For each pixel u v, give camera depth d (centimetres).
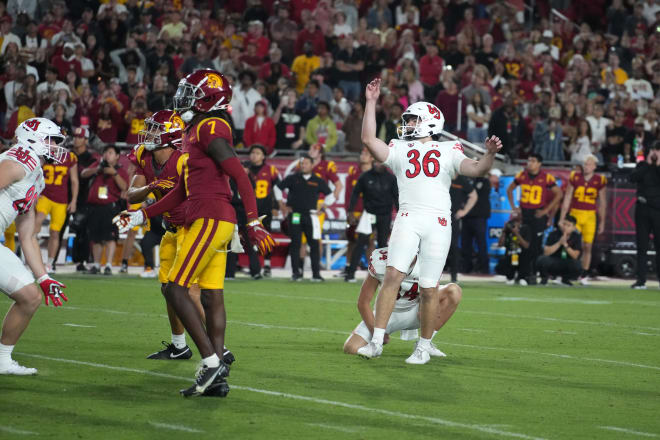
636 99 6384
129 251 4312
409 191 1908
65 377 1645
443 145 1920
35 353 1905
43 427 1277
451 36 6425
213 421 1329
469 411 1452
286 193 4934
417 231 1889
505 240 4444
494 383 1709
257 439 1234
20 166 1597
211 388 1493
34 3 5762
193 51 5706
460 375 1786
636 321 2891
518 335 2459
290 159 4897
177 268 1502
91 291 3322
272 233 4944
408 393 1584
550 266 4416
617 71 6662
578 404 1536
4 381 1593
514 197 4919
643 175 4309
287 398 1509
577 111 5797
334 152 5159
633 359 2078
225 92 1563
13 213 1623
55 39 5591
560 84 6375
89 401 1451
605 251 5006
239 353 1983
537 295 3775
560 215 4559
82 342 2084
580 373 1858
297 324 2548
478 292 3853
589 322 2822
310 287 3806
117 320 2514
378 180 4091
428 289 1894
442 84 5662
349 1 6412
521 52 6456
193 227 1523
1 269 1606
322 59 5741
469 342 2292
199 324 1489
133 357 1894
